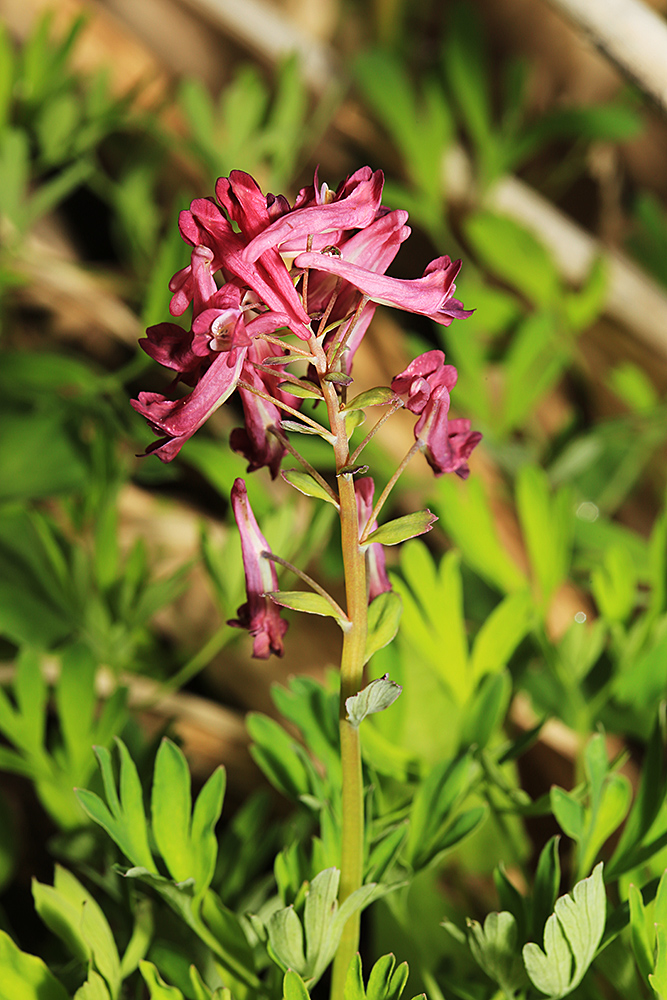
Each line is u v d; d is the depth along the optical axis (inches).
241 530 15.9
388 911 17.8
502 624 18.0
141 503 25.1
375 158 32.3
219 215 15.3
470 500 19.3
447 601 18.0
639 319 30.4
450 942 17.6
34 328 28.1
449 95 32.0
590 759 16.6
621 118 28.1
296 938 15.8
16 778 20.6
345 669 15.7
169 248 19.2
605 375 30.9
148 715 21.4
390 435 26.1
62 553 19.6
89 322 28.4
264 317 15.2
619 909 16.2
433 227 29.1
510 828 18.4
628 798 16.8
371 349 27.6
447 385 15.6
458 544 19.1
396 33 35.4
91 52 30.0
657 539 18.8
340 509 15.6
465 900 18.3
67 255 30.0
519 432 29.9
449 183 30.2
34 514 19.4
